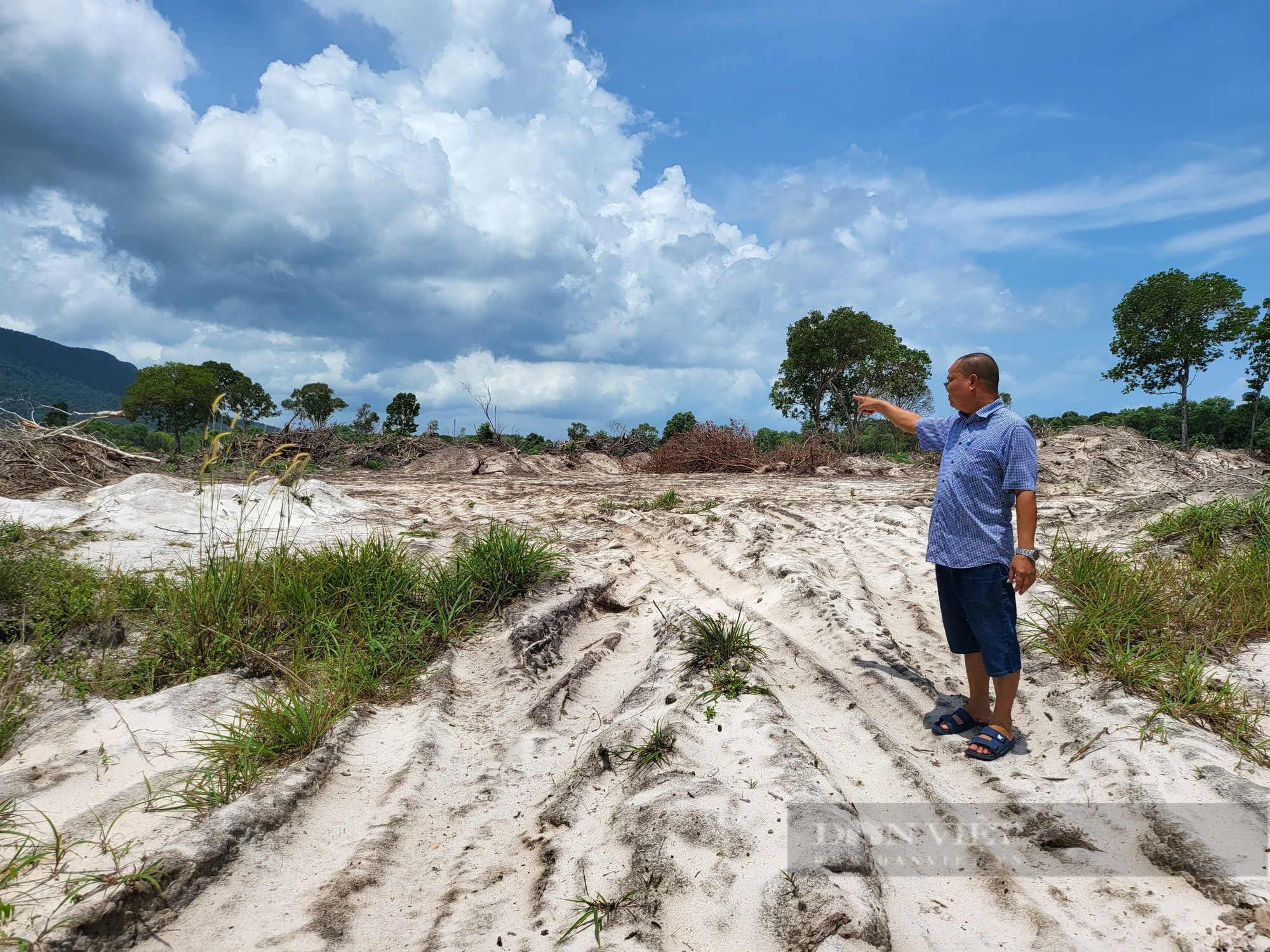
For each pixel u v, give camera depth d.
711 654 3.68
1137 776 2.66
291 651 3.85
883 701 3.53
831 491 11.78
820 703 3.47
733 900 2.00
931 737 3.21
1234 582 4.35
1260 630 3.93
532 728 3.29
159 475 6.91
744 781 2.57
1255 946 1.85
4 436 8.26
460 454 22.50
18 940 1.76
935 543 3.15
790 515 7.82
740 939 1.88
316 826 2.49
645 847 2.24
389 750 3.06
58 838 2.13
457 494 11.23
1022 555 2.88
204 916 2.00
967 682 3.74
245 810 2.39
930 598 4.99
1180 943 1.91
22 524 5.28
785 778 2.55
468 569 4.86
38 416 9.20
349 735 3.11
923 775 2.83
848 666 3.88
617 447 27.70
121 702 3.23
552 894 2.13
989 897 2.16
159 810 2.44
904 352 41.75
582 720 3.44
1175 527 5.62
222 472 6.51
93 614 3.87
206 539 5.76
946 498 3.10
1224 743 2.88
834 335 38.88
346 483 14.55
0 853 2.17
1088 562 4.69
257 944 1.91
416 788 2.74
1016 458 2.91
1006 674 2.99
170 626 3.87
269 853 2.28
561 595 4.83
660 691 3.44
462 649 4.21
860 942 1.82
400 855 2.37
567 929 1.97
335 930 1.98
